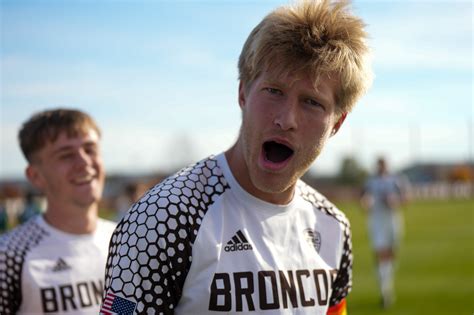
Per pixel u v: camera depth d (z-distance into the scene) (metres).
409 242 14.91
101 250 2.84
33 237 2.71
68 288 2.67
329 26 1.64
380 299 7.75
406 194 8.18
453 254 12.34
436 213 26.55
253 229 1.75
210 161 1.81
